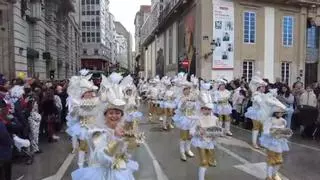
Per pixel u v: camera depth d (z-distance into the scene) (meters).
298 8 34.19
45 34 35.59
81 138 8.66
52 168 9.56
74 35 66.62
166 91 16.48
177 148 12.05
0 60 22.92
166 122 16.22
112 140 4.53
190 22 33.94
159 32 54.94
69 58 57.41
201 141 8.07
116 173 4.53
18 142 8.82
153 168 9.50
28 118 10.59
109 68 79.56
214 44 29.25
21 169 9.45
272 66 32.88
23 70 25.53
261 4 32.19
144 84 31.77
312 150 11.79
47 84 14.72
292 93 15.61
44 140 13.47
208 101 8.21
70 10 51.81
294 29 34.12
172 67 42.69
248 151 11.51
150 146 12.39
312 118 13.91
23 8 25.92
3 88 9.09
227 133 14.43
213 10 30.19
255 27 31.98
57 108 13.77
